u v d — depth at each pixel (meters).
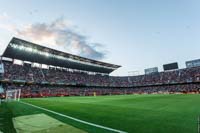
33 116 9.20
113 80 82.38
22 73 50.47
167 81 69.81
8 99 29.86
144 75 82.06
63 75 64.06
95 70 78.38
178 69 71.88
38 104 17.91
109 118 8.09
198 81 60.41
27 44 46.19
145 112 9.85
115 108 12.49
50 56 55.56
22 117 8.90
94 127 6.25
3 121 7.75
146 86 76.12
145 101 19.70
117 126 6.30
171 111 9.97
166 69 75.81
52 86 57.34
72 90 61.44
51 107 14.31
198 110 10.08
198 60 66.06
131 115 8.85
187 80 63.62
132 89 78.94
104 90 73.12
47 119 8.16
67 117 8.70
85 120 7.72
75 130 5.88
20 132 5.79
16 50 46.66
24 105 16.75
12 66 49.62
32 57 52.31
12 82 45.84
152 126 6.09
